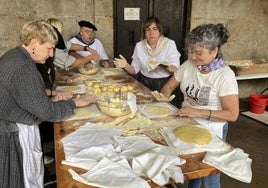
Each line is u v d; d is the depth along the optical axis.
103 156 1.09
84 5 3.66
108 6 3.76
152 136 1.31
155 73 2.76
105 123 1.45
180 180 0.96
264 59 4.86
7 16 3.38
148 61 2.59
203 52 1.48
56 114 1.40
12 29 3.45
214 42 1.45
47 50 1.39
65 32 3.68
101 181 0.93
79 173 0.99
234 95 1.50
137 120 1.50
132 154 1.11
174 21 4.16
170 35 4.21
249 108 4.32
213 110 1.54
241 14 4.46
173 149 1.16
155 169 0.98
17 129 1.42
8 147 1.41
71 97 1.86
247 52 4.75
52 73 2.15
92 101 1.70
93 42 3.37
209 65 1.56
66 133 1.32
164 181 0.95
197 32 1.47
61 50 2.61
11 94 1.30
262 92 4.86
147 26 2.60
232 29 4.49
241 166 1.05
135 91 2.10
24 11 3.43
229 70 1.53
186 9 4.16
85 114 1.57
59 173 0.99
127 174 0.96
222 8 4.30
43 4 3.48
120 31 3.94
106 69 2.90
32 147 1.50
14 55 1.31
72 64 2.66
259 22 4.64
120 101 1.57
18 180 1.46
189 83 1.73
